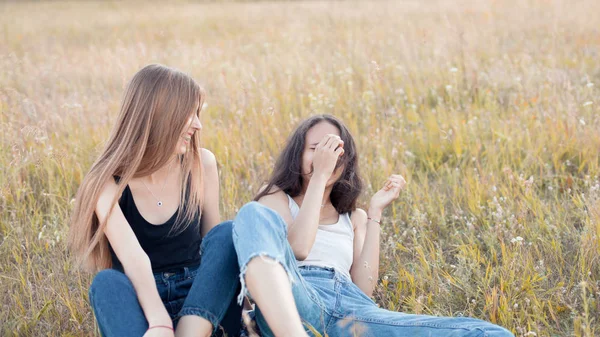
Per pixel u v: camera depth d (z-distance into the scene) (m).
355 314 2.64
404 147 5.03
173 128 2.65
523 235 3.60
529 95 5.91
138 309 2.39
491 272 3.15
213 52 9.52
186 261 2.82
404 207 4.15
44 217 4.25
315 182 2.90
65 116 5.93
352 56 8.06
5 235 3.91
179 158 2.83
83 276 3.43
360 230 3.28
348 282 2.89
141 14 18.30
